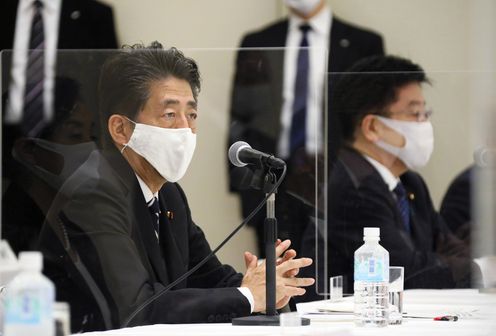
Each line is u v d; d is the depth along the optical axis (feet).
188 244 39.22
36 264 22.44
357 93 41.39
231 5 66.23
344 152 41.45
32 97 38.70
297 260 35.99
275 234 31.24
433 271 41.98
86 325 36.50
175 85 37.96
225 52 45.01
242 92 45.75
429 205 42.16
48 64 38.63
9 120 38.70
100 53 38.06
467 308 35.60
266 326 30.12
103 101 38.01
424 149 41.73
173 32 64.95
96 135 38.06
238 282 39.17
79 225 37.17
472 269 41.68
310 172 40.75
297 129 55.57
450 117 41.78
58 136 38.40
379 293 30.37
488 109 26.58
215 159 43.60
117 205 37.29
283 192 40.27
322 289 39.73
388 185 41.57
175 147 37.78
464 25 64.23
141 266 36.88
